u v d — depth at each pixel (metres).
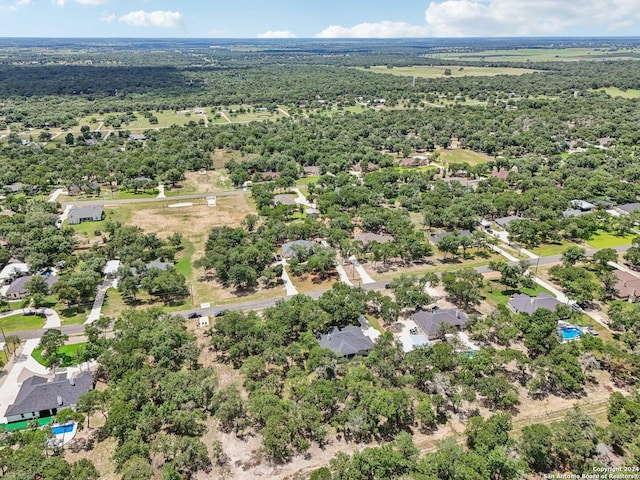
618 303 105.25
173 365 87.88
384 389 76.69
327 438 73.25
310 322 96.44
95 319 106.75
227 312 101.25
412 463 63.22
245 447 71.81
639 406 72.50
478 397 81.75
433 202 169.38
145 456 67.38
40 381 83.19
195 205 184.75
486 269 130.50
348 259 137.38
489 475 61.53
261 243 134.00
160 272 118.81
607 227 156.00
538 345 89.00
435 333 98.06
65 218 168.62
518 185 194.50
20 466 62.25
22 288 117.19
